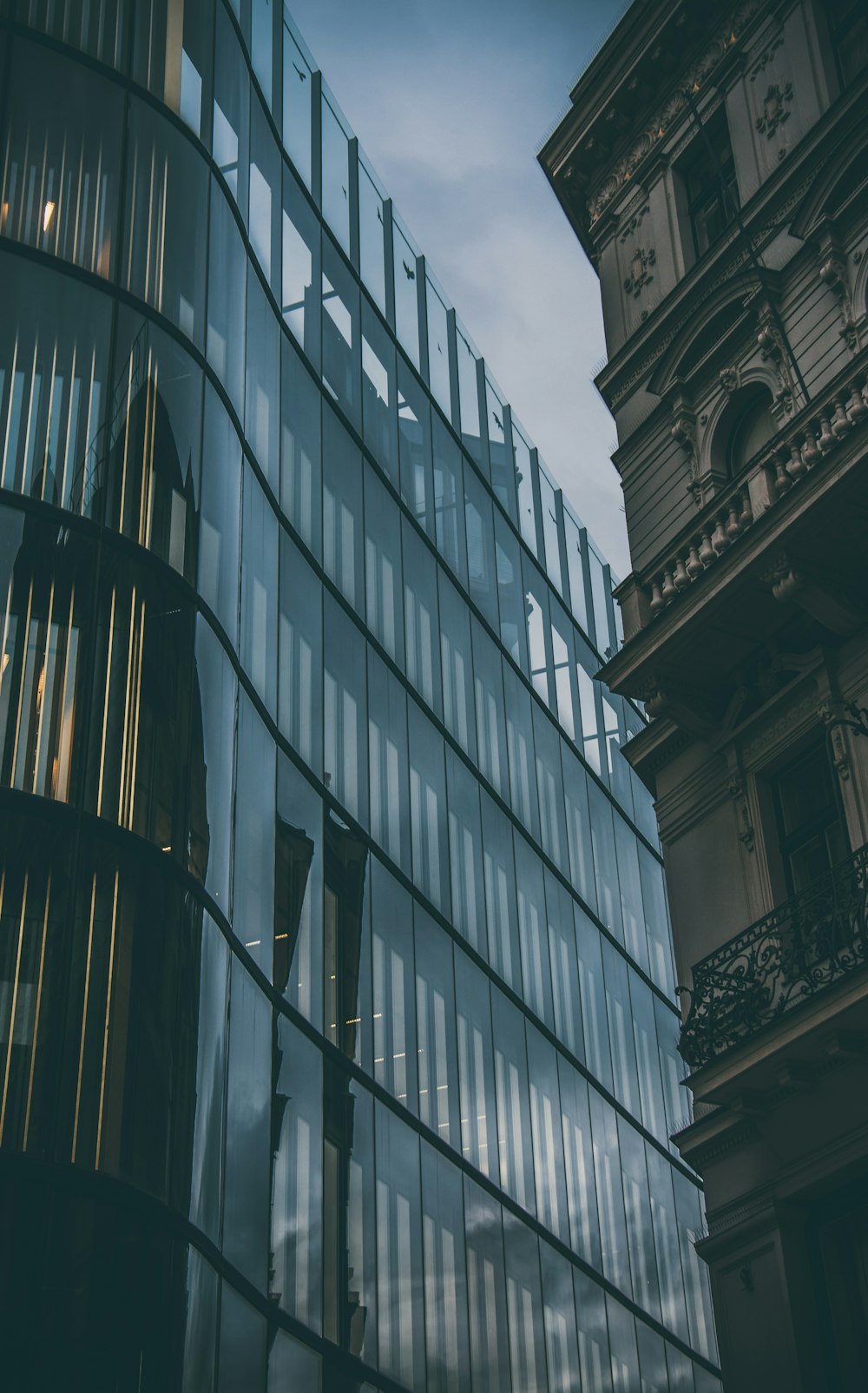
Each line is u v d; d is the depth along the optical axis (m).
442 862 28.45
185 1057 18.17
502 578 35.34
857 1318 18.16
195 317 22.62
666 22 26.11
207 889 19.56
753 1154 19.52
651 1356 31.08
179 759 19.50
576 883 34.62
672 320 24.89
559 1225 29.12
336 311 29.88
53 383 20.12
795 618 20.75
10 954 16.81
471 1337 24.67
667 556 22.59
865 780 19.19
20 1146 16.02
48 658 18.53
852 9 23.48
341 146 32.09
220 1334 18.11
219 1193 18.61
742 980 18.84
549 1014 31.33
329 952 23.48
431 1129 25.30
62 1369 15.38
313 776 24.31
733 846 21.14
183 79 24.23
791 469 20.41
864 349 19.61
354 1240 22.08
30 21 22.38
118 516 20.05
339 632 26.62
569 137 28.28
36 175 21.36
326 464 27.77
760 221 23.50
